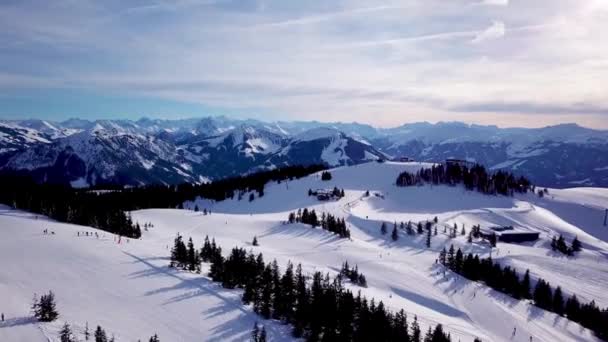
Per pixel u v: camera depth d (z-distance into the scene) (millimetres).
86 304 78812
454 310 107938
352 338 78500
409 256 154750
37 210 174625
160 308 79750
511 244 194375
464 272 136500
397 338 75875
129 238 135500
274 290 85625
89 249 109688
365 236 184125
